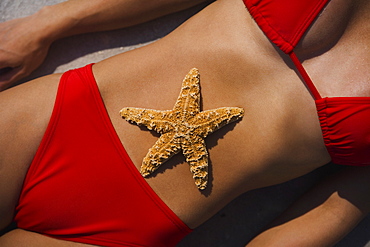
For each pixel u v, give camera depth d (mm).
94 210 695
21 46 810
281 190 876
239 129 673
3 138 689
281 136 669
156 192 687
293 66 657
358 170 765
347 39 646
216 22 681
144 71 692
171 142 664
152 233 699
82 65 872
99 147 688
